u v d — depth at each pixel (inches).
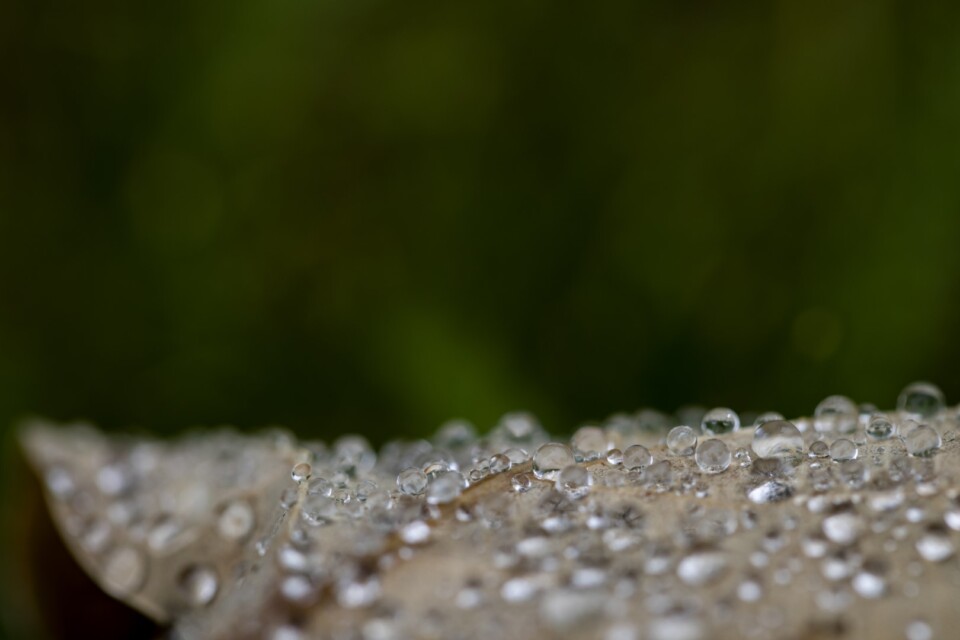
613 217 7.7
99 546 5.0
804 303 7.2
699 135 7.8
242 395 7.5
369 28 8.2
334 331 7.6
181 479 5.3
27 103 7.8
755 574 4.3
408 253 7.8
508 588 4.3
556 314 7.6
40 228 7.8
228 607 4.4
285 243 7.9
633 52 8.0
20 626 5.2
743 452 4.6
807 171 7.5
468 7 8.2
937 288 6.9
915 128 7.2
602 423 7.3
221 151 7.9
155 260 7.8
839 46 7.5
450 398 7.3
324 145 8.1
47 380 7.6
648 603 4.2
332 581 4.3
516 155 8.0
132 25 7.9
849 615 4.2
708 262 7.5
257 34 7.9
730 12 7.9
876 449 4.6
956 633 4.2
